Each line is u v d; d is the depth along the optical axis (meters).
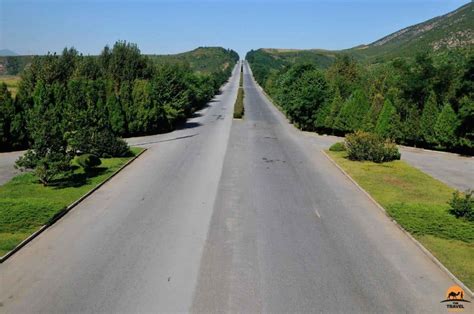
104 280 8.86
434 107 25.47
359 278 9.13
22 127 23.91
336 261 9.95
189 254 10.17
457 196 12.98
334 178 17.97
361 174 18.41
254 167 19.77
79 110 23.50
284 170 19.28
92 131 20.80
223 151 23.70
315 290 8.61
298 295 8.40
